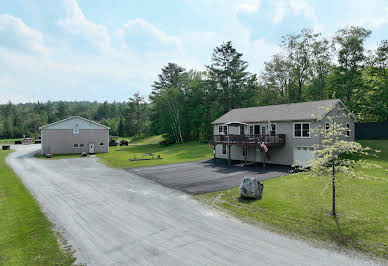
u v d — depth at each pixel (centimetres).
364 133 3128
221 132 3075
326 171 1025
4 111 13138
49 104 14875
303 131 2230
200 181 1719
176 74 6669
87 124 3975
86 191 1463
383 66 3219
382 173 1662
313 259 677
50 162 2891
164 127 5300
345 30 3319
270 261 670
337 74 3419
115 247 763
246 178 1283
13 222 961
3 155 3622
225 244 774
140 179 1819
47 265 661
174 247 758
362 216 965
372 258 674
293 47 4162
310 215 999
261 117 2617
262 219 981
